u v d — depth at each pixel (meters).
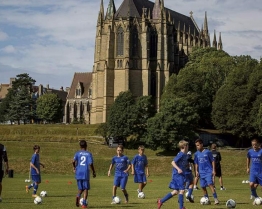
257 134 138.00
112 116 149.75
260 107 124.44
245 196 40.19
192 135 138.25
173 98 152.62
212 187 33.03
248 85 139.62
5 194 42.66
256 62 158.62
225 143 155.75
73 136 161.25
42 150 139.38
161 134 132.62
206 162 33.56
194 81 166.50
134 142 150.12
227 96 142.62
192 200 33.97
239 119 139.62
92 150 141.00
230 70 174.88
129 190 49.59
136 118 147.38
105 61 196.00
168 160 94.69
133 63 195.75
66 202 34.66
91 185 58.31
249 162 34.94
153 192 46.12
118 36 196.38
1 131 170.62
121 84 194.75
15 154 137.75
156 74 199.00
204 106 166.12
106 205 32.69
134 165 39.06
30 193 44.00
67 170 93.75
